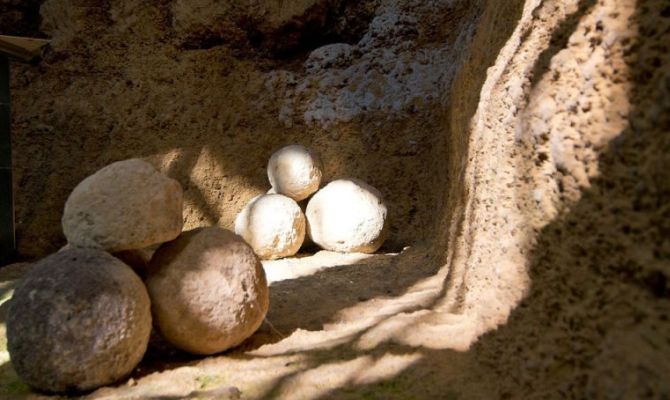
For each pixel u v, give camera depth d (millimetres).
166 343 2838
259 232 4168
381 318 2947
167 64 5305
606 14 1916
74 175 5016
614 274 1760
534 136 2309
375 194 4359
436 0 5176
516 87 2457
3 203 4504
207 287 2664
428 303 3107
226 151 5070
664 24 1666
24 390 2529
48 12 5340
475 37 3795
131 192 2633
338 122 4992
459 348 2574
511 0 3150
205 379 2533
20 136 5074
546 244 2195
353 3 5410
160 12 5395
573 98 2059
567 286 1993
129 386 2512
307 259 4188
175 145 5086
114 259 2586
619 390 1554
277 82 5211
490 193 2658
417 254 4094
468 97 3535
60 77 5254
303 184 4410
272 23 5348
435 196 4422
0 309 3350
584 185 1951
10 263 4535
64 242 4883
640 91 1738
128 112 5164
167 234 2670
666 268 1526
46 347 2439
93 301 2467
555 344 2027
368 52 5234
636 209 1684
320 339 2824
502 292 2418
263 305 2797
